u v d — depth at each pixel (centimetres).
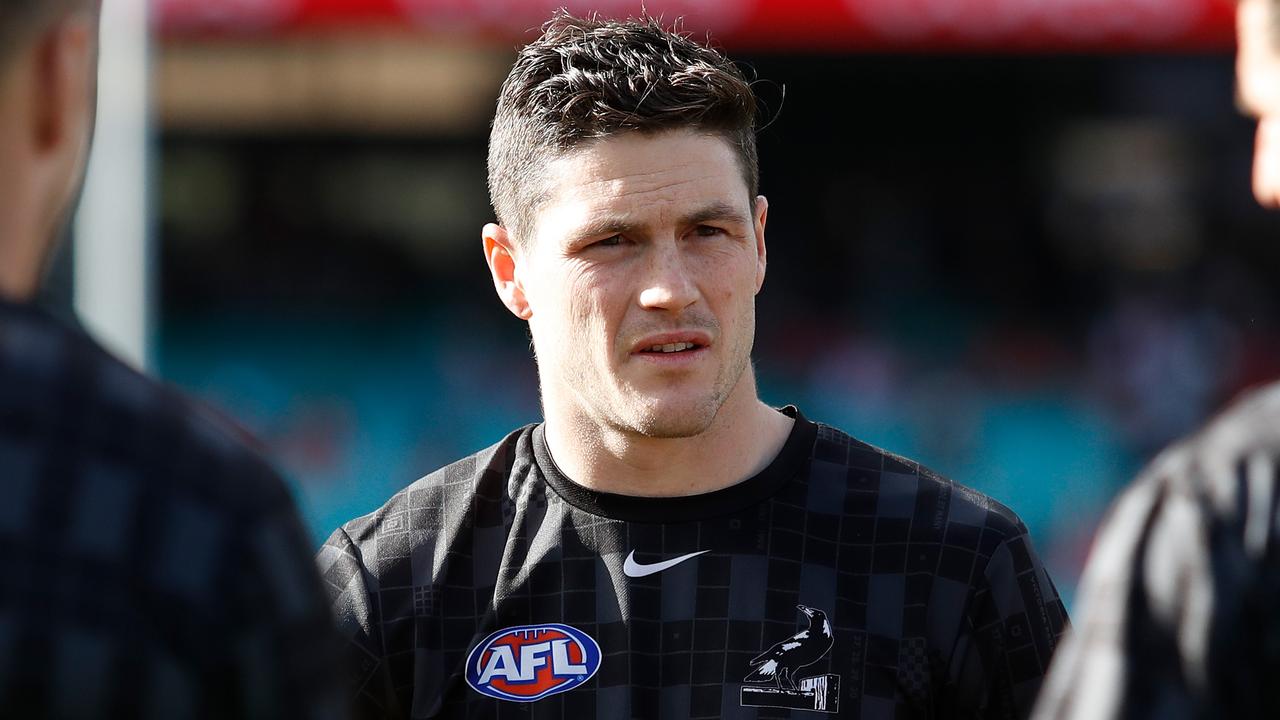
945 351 3441
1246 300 3416
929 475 671
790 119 3716
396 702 655
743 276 627
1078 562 2567
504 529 667
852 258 3691
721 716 625
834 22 2767
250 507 345
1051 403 3184
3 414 329
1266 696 359
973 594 636
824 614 636
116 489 332
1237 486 374
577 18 696
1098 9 2803
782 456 662
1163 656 373
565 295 625
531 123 635
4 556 318
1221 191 3575
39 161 358
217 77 3316
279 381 3172
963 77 3666
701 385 616
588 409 636
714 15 2762
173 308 3309
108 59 1759
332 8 2672
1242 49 412
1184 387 3139
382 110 3397
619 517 648
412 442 3008
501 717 637
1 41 339
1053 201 3675
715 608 638
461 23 2708
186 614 329
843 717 625
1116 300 3500
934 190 3709
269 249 3381
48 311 355
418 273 3425
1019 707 630
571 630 642
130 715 319
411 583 664
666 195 607
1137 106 3609
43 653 313
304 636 350
